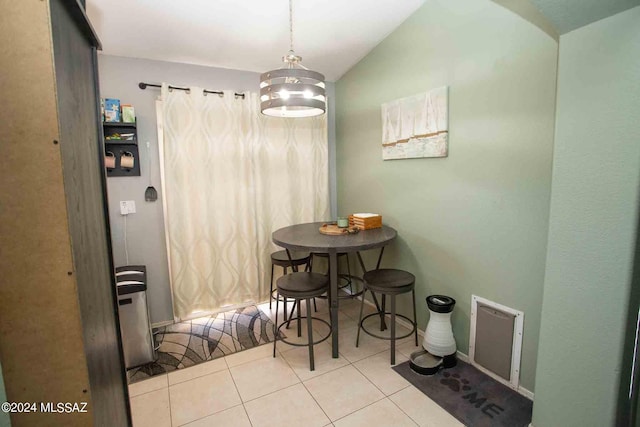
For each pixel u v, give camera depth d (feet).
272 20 7.78
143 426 5.67
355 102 10.71
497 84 6.21
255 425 5.65
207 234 9.75
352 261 11.36
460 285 7.36
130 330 7.31
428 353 7.57
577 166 4.33
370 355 7.72
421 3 7.68
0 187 2.32
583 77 4.18
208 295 10.01
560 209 4.57
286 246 7.39
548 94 5.42
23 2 2.27
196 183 9.51
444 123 7.34
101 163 4.13
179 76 9.36
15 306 2.43
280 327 9.16
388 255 9.61
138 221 9.17
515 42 5.84
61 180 2.45
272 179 10.82
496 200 6.40
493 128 6.35
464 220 7.13
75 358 2.62
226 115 9.75
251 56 9.32
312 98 6.33
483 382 6.59
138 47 8.33
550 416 4.94
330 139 12.08
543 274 5.72
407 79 8.43
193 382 6.88
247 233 10.44
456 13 6.93
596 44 4.03
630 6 3.67
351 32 8.65
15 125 2.31
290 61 6.91
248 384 6.77
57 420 2.63
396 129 8.82
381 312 8.87
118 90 8.68
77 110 3.18
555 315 4.74
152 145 9.16
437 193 7.78
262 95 6.46
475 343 7.06
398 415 5.78
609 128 3.99
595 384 4.36
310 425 5.61
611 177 4.02
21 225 2.38
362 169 10.61
